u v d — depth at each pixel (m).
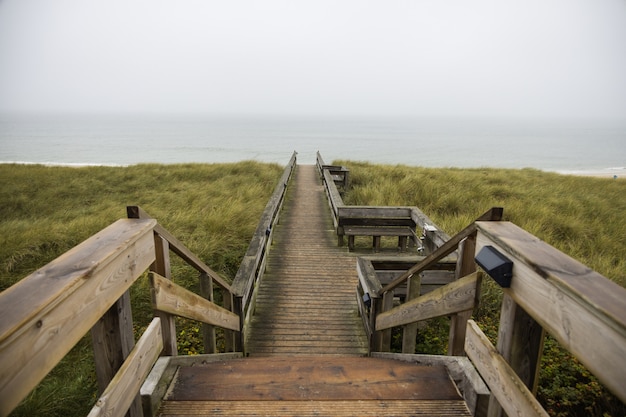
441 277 4.59
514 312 1.36
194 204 9.59
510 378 1.35
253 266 4.47
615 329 0.84
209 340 3.14
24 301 0.97
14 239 6.79
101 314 1.28
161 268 2.00
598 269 6.07
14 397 0.86
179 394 2.10
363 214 7.13
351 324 4.68
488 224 1.59
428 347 4.25
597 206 10.41
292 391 2.18
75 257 1.28
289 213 9.73
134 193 11.70
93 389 3.60
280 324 4.65
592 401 3.28
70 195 11.71
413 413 1.98
